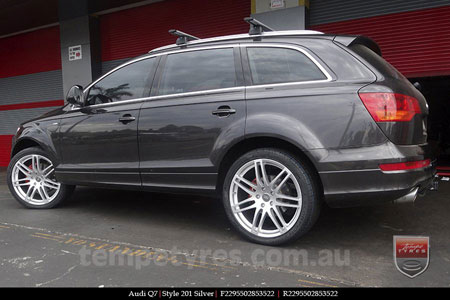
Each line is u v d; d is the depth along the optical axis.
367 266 2.61
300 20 6.42
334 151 2.72
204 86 3.33
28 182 4.49
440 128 7.88
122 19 8.75
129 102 3.68
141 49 8.57
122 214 4.11
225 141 3.09
